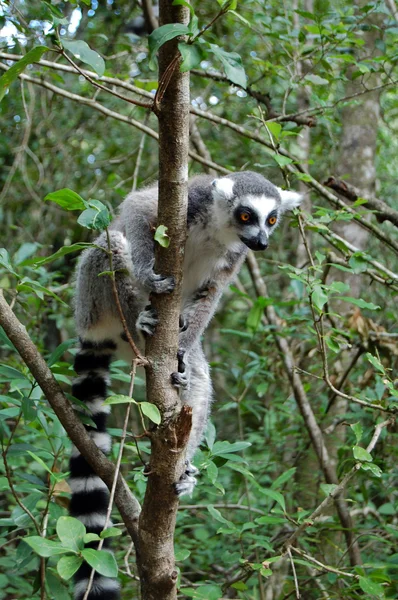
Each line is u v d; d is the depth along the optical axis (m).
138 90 6.97
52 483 4.75
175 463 3.75
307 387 8.41
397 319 9.63
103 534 3.12
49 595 5.18
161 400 3.84
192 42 3.44
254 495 8.62
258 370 8.23
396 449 6.93
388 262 11.14
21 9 9.02
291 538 4.91
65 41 3.52
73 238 11.99
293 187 11.52
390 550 7.05
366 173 9.34
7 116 12.15
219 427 12.70
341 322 8.00
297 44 8.01
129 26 10.82
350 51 8.15
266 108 8.48
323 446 7.71
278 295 13.40
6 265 4.27
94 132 12.46
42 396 4.77
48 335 10.66
